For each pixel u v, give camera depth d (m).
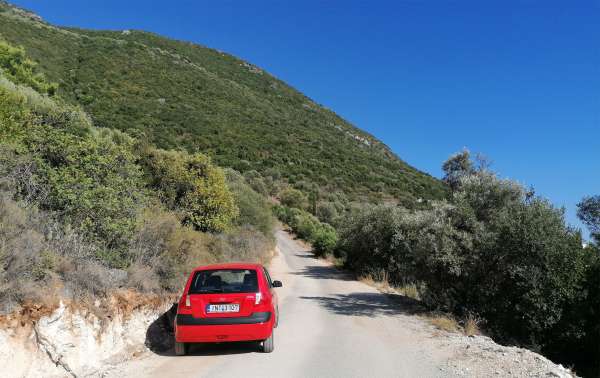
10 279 5.85
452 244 13.16
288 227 61.88
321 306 14.20
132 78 82.88
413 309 13.98
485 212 13.91
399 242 19.20
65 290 6.57
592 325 12.70
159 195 16.34
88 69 76.69
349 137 115.62
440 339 9.48
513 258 12.63
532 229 12.12
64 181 8.67
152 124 64.38
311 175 78.56
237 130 82.56
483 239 12.87
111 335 7.17
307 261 34.94
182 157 19.08
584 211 16.52
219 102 92.38
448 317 12.64
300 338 9.20
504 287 13.30
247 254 21.48
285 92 132.12
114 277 8.20
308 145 91.94
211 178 19.05
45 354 5.82
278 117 101.94
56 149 9.59
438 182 91.25
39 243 6.68
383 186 79.81
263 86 127.62
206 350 7.98
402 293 18.44
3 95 11.63
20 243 6.34
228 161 66.94
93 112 58.69
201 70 107.38
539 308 12.11
